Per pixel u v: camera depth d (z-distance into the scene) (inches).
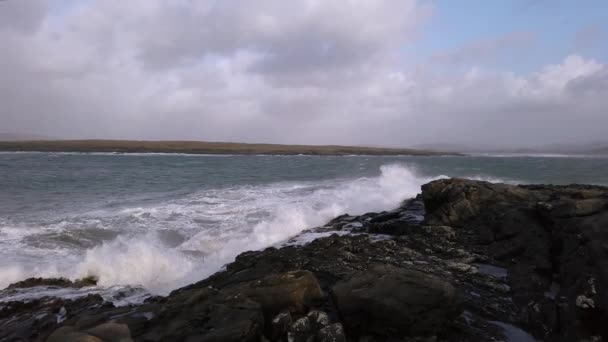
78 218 600.1
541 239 353.4
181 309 219.1
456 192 511.2
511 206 448.5
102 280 379.6
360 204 714.2
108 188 973.8
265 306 228.1
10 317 278.4
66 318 267.1
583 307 210.8
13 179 1135.0
